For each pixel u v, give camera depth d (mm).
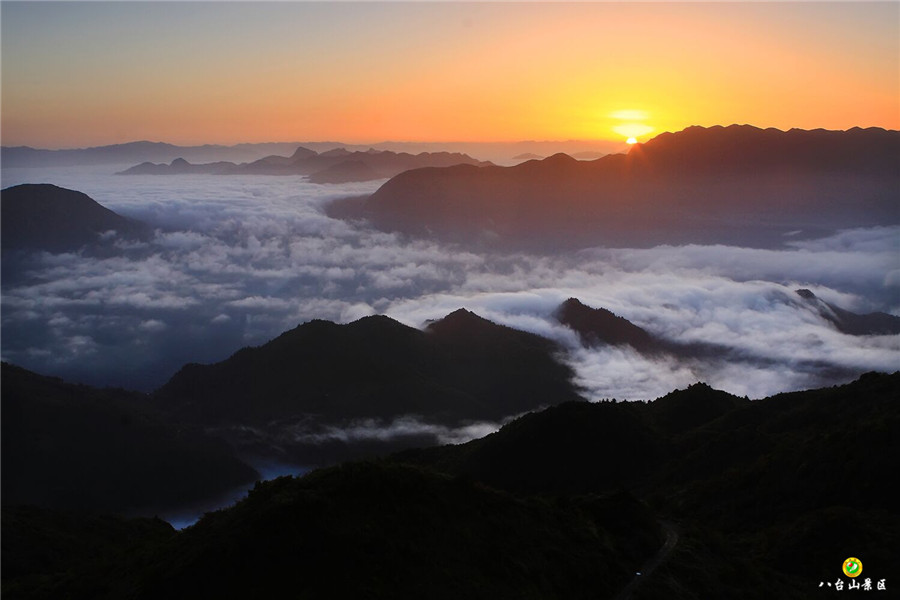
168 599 29391
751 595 36625
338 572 29344
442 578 30375
